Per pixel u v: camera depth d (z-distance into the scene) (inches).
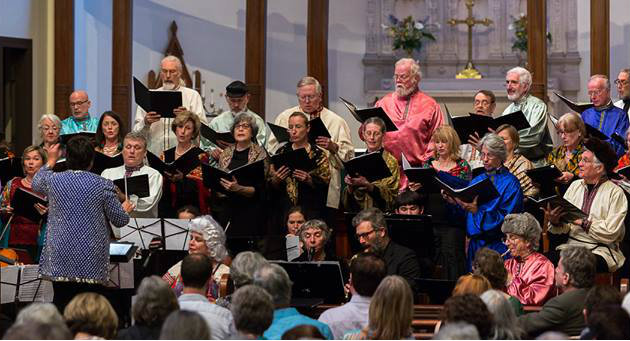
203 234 548.1
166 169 666.2
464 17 1206.9
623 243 647.1
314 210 671.1
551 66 1169.4
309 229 593.0
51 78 989.8
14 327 330.6
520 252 554.6
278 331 411.8
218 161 681.0
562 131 667.4
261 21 876.0
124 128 706.8
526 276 551.2
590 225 595.2
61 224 529.0
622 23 1101.1
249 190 642.2
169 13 1091.3
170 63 758.5
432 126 721.0
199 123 685.9
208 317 428.5
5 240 668.1
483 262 474.0
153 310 396.5
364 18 1180.5
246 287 376.2
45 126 726.5
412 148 713.6
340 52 1169.4
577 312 464.4
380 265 441.7
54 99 914.7
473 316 364.8
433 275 606.2
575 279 466.9
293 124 663.8
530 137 730.8
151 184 657.0
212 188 642.8
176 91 687.7
